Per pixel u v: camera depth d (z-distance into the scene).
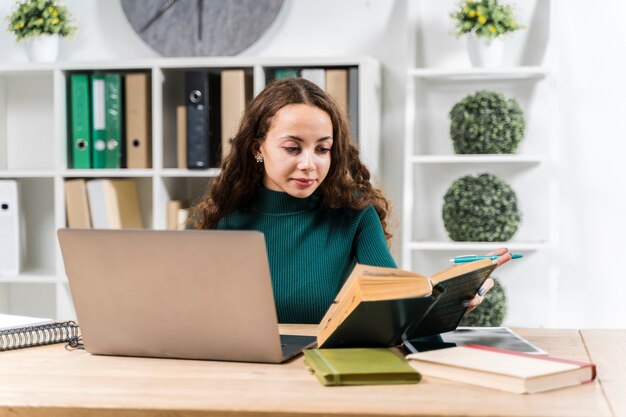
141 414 1.14
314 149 1.75
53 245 3.46
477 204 2.92
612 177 3.12
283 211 1.97
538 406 1.12
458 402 1.14
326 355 1.36
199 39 3.31
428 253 3.21
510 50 3.09
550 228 3.01
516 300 3.17
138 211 3.35
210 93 3.04
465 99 2.97
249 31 3.27
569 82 3.13
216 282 1.35
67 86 3.18
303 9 3.26
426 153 3.20
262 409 1.12
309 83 1.87
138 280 1.40
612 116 3.11
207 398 1.17
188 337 1.41
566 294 3.16
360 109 2.93
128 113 3.10
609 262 3.13
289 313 1.92
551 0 2.98
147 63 3.04
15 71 3.19
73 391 1.23
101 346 1.47
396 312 1.35
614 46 3.10
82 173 3.09
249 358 1.39
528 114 3.13
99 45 3.38
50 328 1.60
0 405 1.16
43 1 3.18
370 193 2.04
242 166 1.95
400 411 1.10
